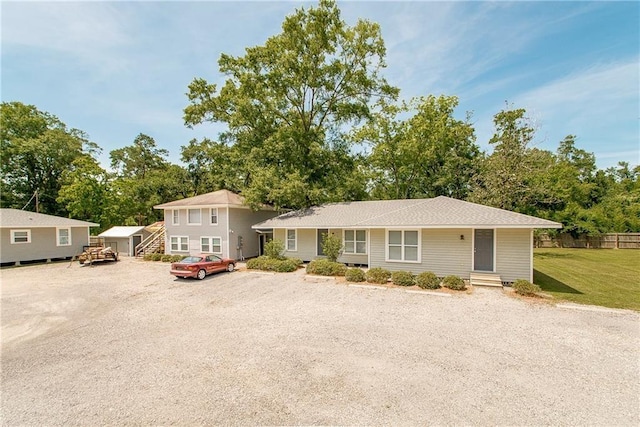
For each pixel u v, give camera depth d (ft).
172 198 135.95
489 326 26.00
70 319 32.17
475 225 40.45
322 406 15.11
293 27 71.31
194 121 88.99
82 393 17.08
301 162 80.28
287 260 57.06
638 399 15.17
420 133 91.30
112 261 76.02
